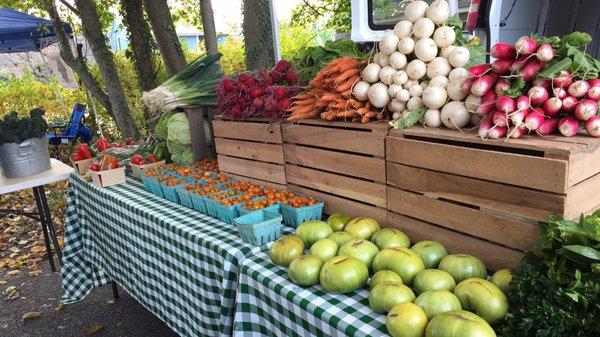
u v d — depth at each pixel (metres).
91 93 6.90
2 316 3.57
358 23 3.27
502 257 1.37
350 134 1.78
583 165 1.21
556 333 0.98
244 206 2.00
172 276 2.22
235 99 2.32
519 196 1.29
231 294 1.77
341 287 1.35
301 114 1.94
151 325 3.25
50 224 3.72
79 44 6.64
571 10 3.40
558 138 1.29
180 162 3.09
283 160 2.16
